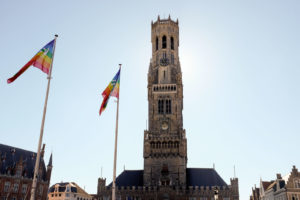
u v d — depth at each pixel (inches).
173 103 5103.3
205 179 4692.4
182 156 4653.1
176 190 4421.8
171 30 5821.9
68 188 5625.0
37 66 1594.5
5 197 4104.3
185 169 4699.8
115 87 1957.4
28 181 4505.4
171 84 5211.6
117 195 4534.9
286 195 4020.7
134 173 4916.3
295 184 4074.8
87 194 6122.1
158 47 5708.7
